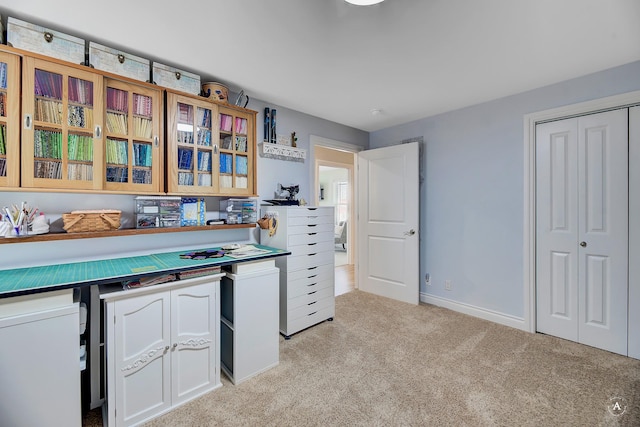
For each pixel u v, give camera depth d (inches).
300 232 105.3
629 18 62.2
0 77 59.0
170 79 81.9
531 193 102.7
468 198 119.6
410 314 121.4
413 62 82.4
